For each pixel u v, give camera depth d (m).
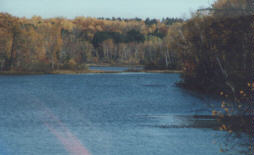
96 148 24.30
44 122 35.66
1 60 144.25
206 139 26.17
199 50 70.19
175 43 78.94
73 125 33.78
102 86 90.44
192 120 35.06
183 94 66.56
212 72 67.06
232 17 53.50
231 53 56.44
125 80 113.75
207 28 65.94
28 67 150.50
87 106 50.06
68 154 22.94
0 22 144.00
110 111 44.12
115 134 29.14
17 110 45.59
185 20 73.31
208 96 60.41
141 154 22.67
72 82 105.44
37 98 62.22
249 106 19.45
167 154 22.73
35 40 153.25
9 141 26.56
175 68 174.88
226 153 22.09
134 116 39.41
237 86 45.66
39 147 24.83
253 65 17.12
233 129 23.00
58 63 169.88
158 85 91.44
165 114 40.56
